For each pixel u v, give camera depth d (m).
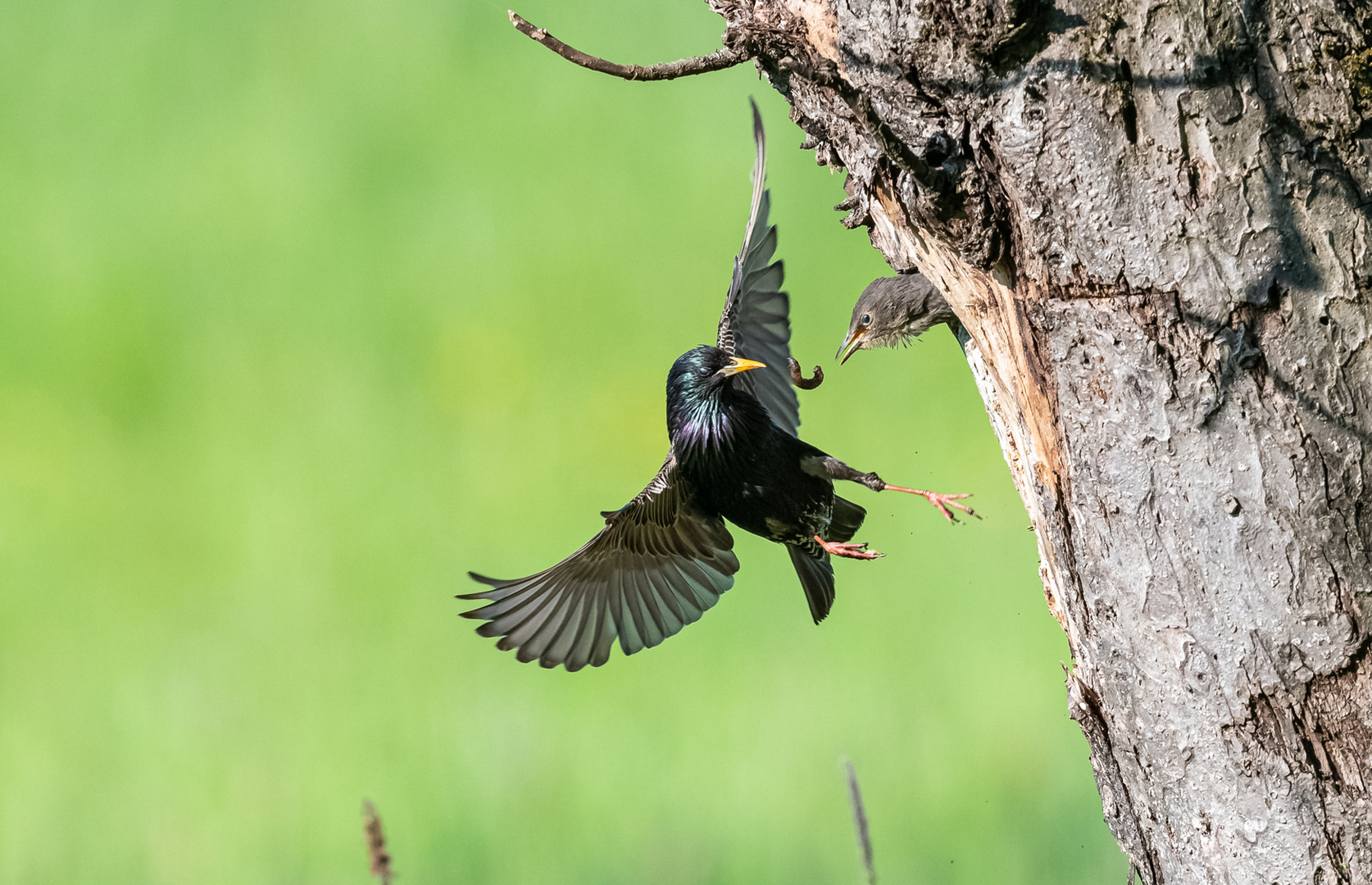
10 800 13.29
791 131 23.42
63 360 21.44
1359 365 5.04
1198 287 5.09
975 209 5.43
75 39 27.73
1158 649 5.43
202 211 23.97
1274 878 5.37
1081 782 12.20
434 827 12.51
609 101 24.83
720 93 24.48
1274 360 5.07
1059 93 5.12
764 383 8.68
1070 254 5.27
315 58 26.92
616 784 12.91
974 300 5.96
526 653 7.96
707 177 22.95
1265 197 5.01
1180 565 5.31
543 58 26.05
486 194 23.58
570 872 11.77
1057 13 5.07
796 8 5.99
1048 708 13.27
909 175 5.54
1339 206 4.99
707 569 8.30
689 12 25.77
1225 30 4.95
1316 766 5.26
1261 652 5.23
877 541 16.14
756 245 8.40
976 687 13.76
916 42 5.36
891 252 6.78
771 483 7.85
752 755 13.12
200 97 26.09
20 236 23.27
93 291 22.16
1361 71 4.92
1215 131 5.00
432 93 25.55
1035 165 5.23
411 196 23.58
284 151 24.77
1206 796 5.47
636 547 7.98
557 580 7.80
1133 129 5.08
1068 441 5.53
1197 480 5.22
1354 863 5.26
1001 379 5.99
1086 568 5.62
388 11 27.89
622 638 8.19
